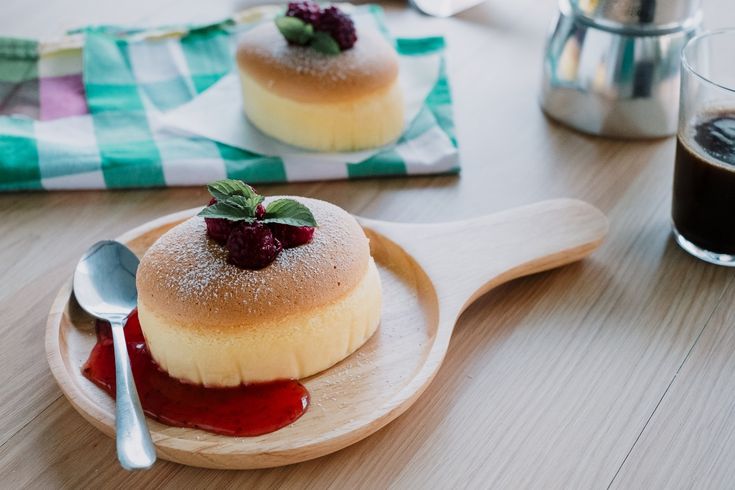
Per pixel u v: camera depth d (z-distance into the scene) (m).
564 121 0.66
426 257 0.53
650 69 0.62
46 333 0.49
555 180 0.61
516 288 0.53
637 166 0.62
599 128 0.65
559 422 0.47
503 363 0.49
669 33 0.61
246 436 0.45
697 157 0.53
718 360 0.49
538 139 0.65
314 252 0.48
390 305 0.52
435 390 0.48
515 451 0.45
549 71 0.66
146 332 0.48
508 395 0.48
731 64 0.58
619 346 0.50
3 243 0.57
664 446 0.46
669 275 0.54
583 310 0.52
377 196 0.60
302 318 0.47
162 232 0.55
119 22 0.76
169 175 0.61
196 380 0.47
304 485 0.44
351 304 0.48
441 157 0.62
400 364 0.48
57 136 0.63
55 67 0.70
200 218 0.50
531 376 0.49
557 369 0.49
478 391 0.48
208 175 0.61
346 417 0.46
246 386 0.47
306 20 0.63
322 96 0.61
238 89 0.67
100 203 0.60
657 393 0.48
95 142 0.63
